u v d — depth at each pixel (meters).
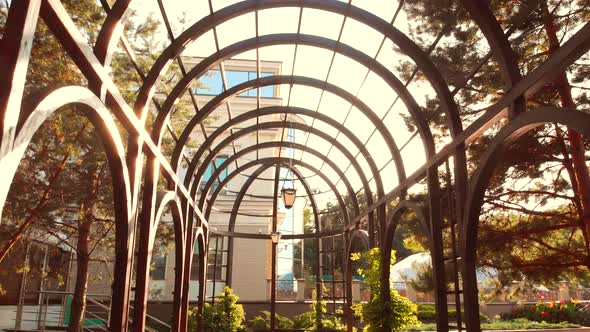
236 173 12.80
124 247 4.61
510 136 4.04
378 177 9.12
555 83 6.98
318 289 13.41
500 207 8.23
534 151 7.64
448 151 5.50
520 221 8.48
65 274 14.58
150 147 5.59
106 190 8.79
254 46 6.52
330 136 10.17
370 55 7.09
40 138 7.35
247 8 5.60
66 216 9.50
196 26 5.52
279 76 7.98
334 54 7.32
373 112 7.96
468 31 6.38
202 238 11.65
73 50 3.29
